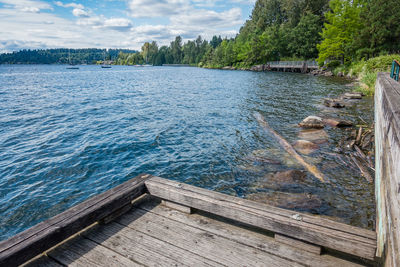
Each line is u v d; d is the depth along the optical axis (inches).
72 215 106.8
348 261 95.5
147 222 123.0
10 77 2196.1
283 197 221.0
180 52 6274.6
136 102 794.8
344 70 1508.4
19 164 319.9
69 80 1819.6
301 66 2038.6
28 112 646.5
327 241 94.7
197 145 376.8
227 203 116.5
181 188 131.6
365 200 209.3
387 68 976.3
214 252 101.7
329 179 247.6
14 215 217.3
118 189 131.2
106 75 2514.8
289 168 277.9
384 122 158.7
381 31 1311.5
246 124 487.8
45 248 95.0
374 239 89.9
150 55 7426.2
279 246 104.6
